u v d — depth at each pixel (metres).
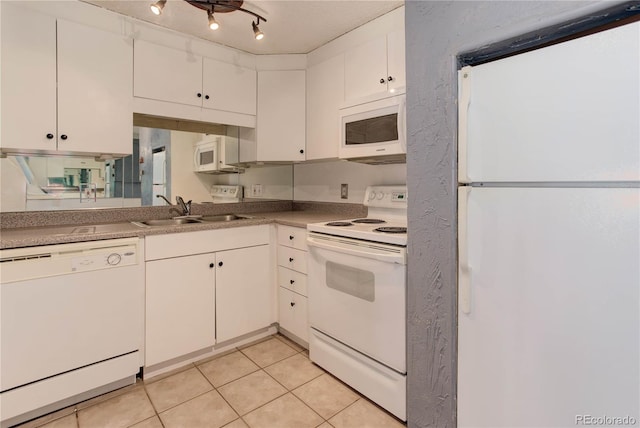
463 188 1.31
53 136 1.80
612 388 1.02
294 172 3.22
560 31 1.13
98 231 1.80
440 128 1.39
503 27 1.19
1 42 1.66
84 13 1.89
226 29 2.22
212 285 2.15
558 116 1.08
